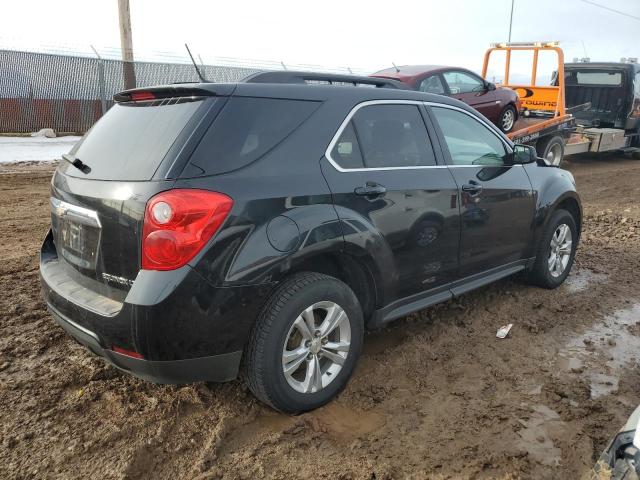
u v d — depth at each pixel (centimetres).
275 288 288
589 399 331
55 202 318
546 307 470
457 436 295
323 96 328
